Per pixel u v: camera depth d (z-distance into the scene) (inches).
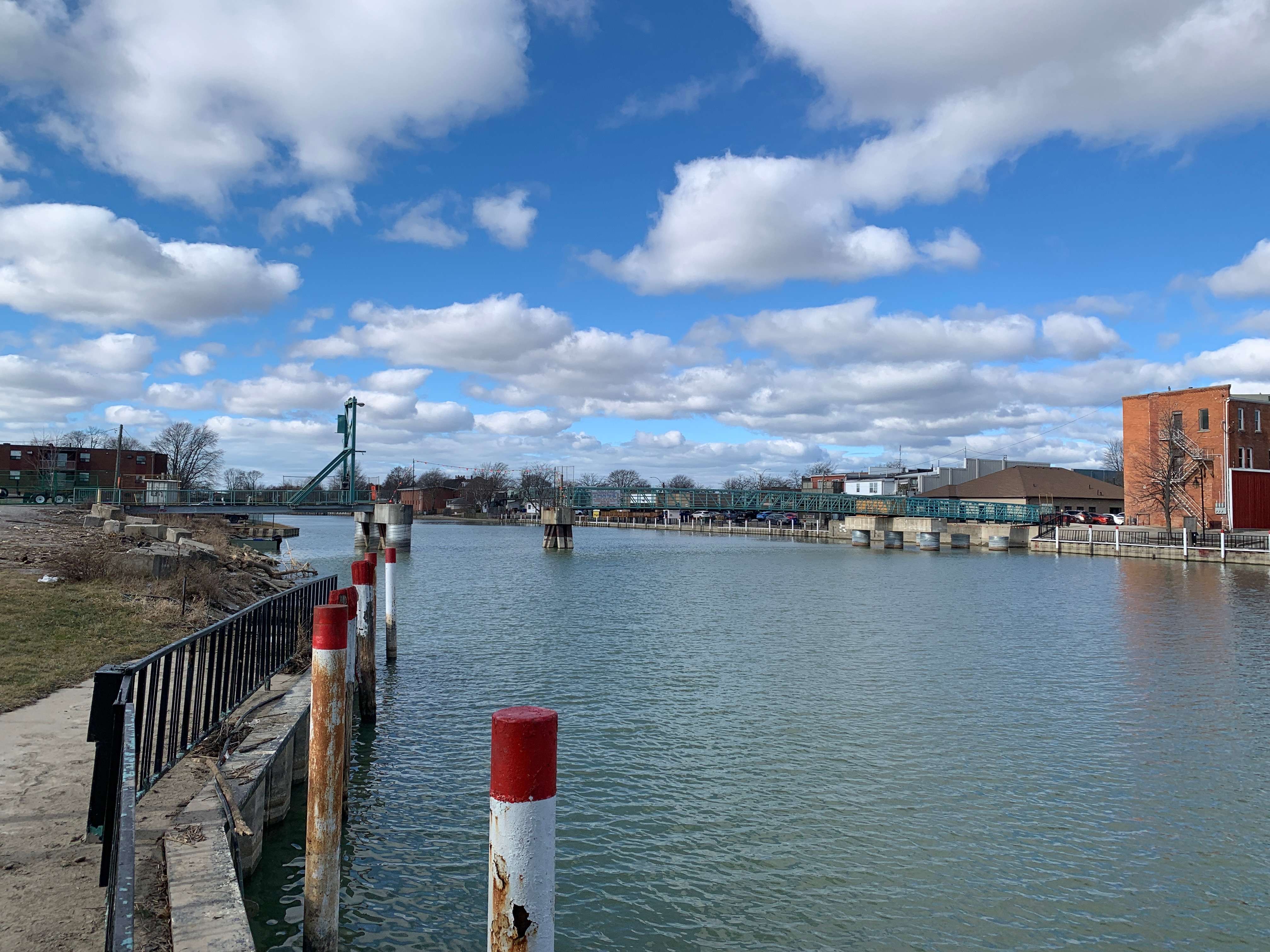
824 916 328.5
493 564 2235.5
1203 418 2672.2
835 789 462.6
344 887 338.6
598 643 922.1
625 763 502.3
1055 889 352.2
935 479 4805.6
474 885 341.7
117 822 182.5
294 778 407.5
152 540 1186.6
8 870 221.3
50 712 365.7
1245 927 324.5
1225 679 753.6
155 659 276.7
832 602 1375.5
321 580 616.7
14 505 2450.8
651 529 5910.4
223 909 207.9
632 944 307.6
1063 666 812.0
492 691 676.7
